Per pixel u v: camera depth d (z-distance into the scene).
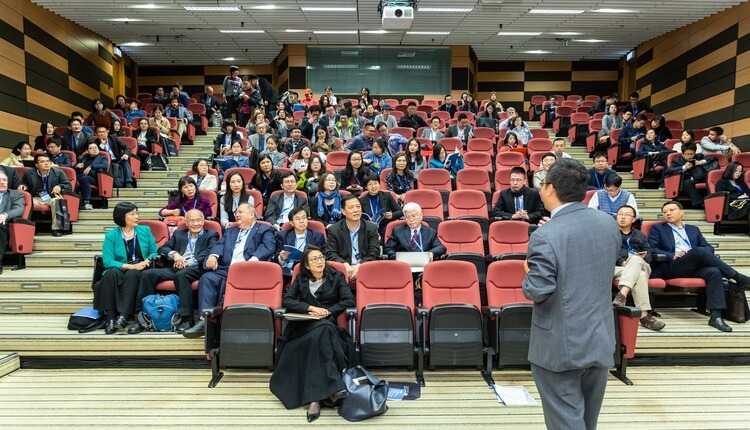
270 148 7.02
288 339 3.36
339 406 3.15
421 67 14.02
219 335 3.68
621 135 8.52
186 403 3.23
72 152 7.14
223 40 13.01
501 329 3.56
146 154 8.14
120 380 3.62
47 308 4.41
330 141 8.39
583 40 12.95
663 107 12.09
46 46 9.78
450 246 4.81
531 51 14.47
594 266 1.96
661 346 3.88
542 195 2.15
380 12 9.68
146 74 15.94
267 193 6.07
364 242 4.50
